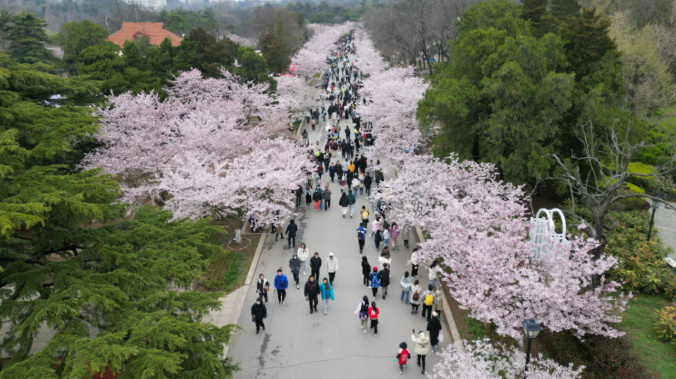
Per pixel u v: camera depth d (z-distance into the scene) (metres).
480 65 22.66
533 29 27.94
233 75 36.06
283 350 13.95
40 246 10.47
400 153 26.95
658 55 32.84
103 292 9.38
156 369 7.71
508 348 13.43
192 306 9.84
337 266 18.05
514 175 21.47
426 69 63.34
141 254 10.84
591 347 12.48
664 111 28.69
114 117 22.56
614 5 40.88
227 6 183.75
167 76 34.59
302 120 43.22
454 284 14.02
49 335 13.95
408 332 14.74
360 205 25.16
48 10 147.62
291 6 158.62
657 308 14.81
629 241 18.31
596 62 22.25
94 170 11.27
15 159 10.46
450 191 19.50
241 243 20.69
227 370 9.90
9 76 13.34
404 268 18.64
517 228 14.43
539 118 20.64
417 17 55.69
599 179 23.39
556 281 12.27
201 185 18.66
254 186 19.56
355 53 94.69
